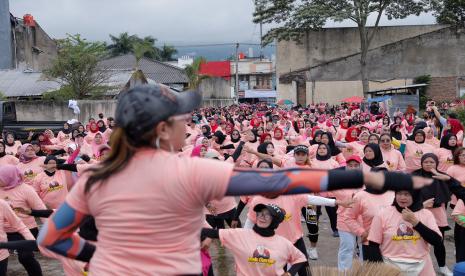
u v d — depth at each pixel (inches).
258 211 209.6
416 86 1194.0
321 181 79.7
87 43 1163.3
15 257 353.4
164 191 80.0
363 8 1501.0
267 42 1541.6
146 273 80.4
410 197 211.8
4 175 283.7
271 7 1507.1
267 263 205.8
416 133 459.5
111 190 81.8
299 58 1812.3
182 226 81.7
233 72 2851.9
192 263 83.1
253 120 832.3
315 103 1739.7
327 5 1497.3
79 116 1026.1
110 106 1102.4
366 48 1547.7
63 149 516.1
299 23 1489.9
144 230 80.3
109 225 81.8
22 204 288.4
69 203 86.7
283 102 1676.9
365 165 338.6
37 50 1646.2
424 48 1628.9
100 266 82.3
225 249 354.6
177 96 87.2
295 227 252.8
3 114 796.0
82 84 1141.1
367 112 1077.8
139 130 82.0
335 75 1679.4
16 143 543.5
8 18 1451.8
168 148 86.0
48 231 88.2
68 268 192.9
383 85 1686.8
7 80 1251.2
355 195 263.0
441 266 289.4
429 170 300.0
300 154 313.9
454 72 1619.1
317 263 325.1
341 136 653.9
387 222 216.8
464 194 251.0
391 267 177.9
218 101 1936.5
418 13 1507.1
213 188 80.4
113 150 84.0
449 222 414.9
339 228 271.4
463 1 1472.7
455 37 1614.2
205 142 395.5
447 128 541.3
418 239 213.9
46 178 356.5
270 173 81.0
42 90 1202.0
